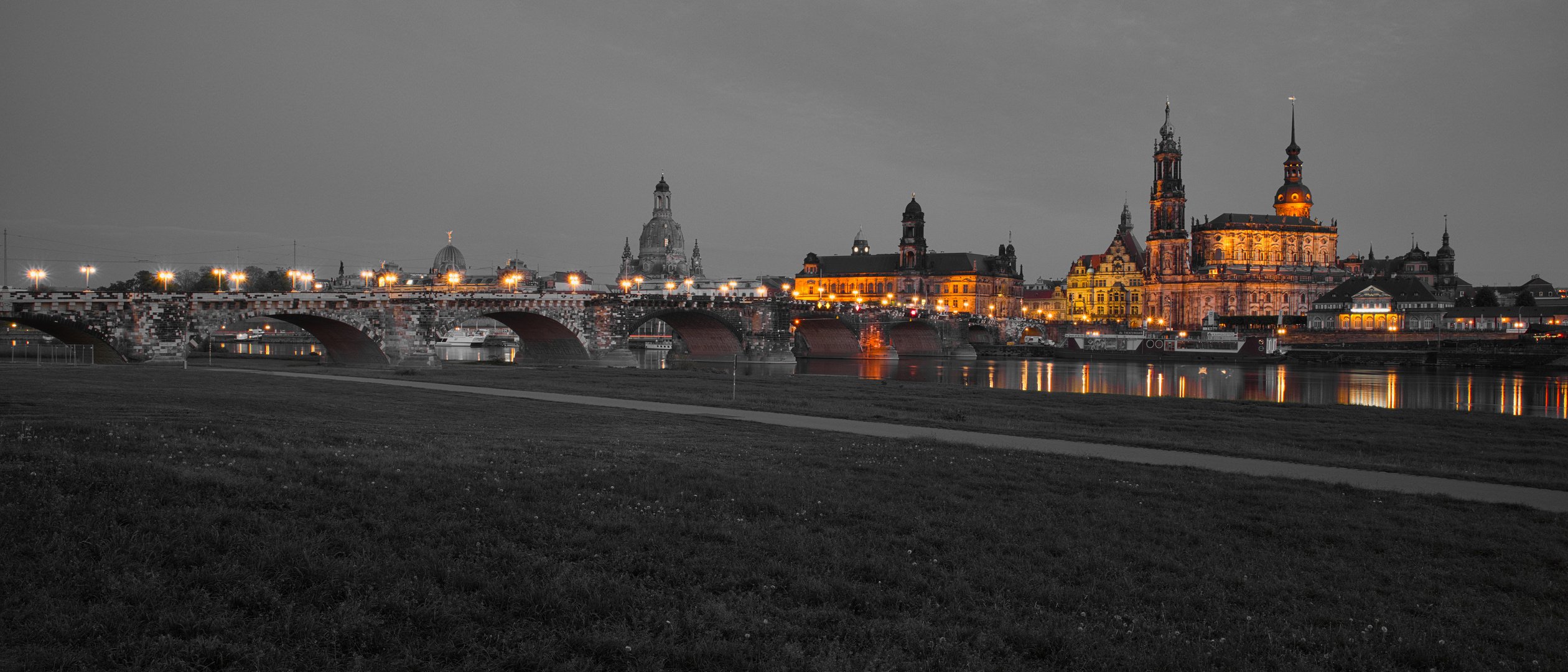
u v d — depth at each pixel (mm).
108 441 24500
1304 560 20531
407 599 15352
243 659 13281
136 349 101625
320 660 13445
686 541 19359
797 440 39375
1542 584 19172
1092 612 16750
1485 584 19297
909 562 18875
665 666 14000
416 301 126438
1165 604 17250
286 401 49094
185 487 19703
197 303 106500
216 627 13984
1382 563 20594
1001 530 21875
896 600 16828
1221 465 35531
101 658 13016
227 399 47844
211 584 15406
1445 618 17078
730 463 30031
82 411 34531
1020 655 14938
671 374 102562
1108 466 33156
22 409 34531
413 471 24062
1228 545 21625
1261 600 17797
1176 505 25828
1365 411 70125
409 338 125562
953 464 32000
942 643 14961
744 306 193500
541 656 13812
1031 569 18984
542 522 20000
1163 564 19719
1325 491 29047
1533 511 26594
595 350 156125
